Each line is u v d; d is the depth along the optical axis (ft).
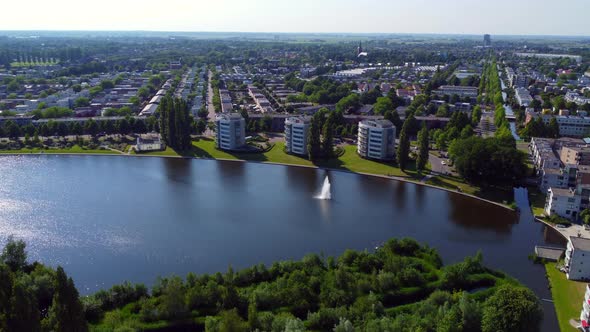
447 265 574.15
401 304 484.33
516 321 385.91
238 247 627.46
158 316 447.01
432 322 414.41
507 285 429.38
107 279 548.31
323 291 481.87
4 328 328.08
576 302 491.72
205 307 464.65
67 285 337.72
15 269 517.14
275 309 460.96
